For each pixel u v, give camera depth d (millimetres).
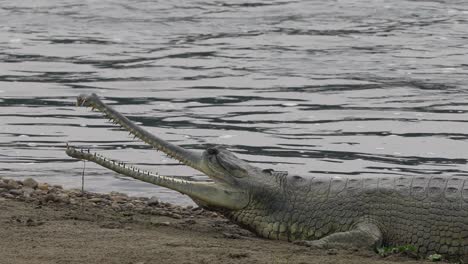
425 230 29625
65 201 33000
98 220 30078
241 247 27016
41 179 45031
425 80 78375
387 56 90375
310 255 26609
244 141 56156
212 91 73125
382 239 29812
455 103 68750
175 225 30891
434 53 92188
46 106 65312
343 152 54000
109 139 55250
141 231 28734
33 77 78062
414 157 53188
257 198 31172
